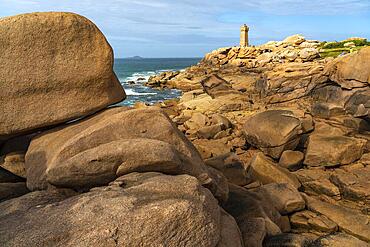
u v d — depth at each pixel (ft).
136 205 16.19
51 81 25.35
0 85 24.35
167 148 21.59
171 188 17.83
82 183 21.83
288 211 33.81
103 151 21.02
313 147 49.55
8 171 26.66
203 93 117.91
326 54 169.99
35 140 26.23
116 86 28.63
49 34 24.95
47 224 15.92
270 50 225.35
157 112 25.35
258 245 23.62
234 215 28.19
